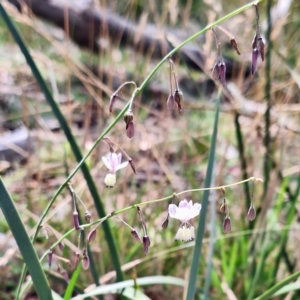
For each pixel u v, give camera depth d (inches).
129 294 7.5
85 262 6.0
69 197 11.6
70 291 6.4
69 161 13.8
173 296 10.8
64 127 8.3
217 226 11.9
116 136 12.8
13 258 11.5
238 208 12.0
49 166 13.4
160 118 14.3
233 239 11.6
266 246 10.0
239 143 10.9
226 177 13.6
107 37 13.8
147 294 10.9
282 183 11.2
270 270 10.6
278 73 14.2
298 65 12.2
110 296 10.4
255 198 12.0
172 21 14.3
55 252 10.9
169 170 13.1
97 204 8.4
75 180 12.6
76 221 5.9
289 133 11.8
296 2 15.2
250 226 10.7
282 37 14.8
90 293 7.2
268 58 10.2
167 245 11.3
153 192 12.5
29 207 12.0
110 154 5.9
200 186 13.2
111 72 13.8
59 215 12.4
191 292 7.1
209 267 8.4
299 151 13.5
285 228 9.9
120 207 11.9
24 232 5.9
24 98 13.3
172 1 14.1
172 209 5.7
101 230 11.1
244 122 13.8
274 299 9.7
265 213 10.2
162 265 11.1
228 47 21.2
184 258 11.1
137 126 12.8
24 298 10.6
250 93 13.6
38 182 12.5
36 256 6.0
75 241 11.1
